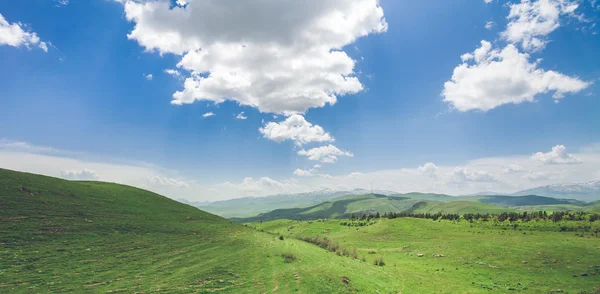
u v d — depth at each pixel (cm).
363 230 16000
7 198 5088
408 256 8512
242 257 4666
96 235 4594
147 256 4034
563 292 4488
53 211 5203
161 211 7669
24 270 2923
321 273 4188
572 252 7106
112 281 2950
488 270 6162
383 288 4247
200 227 6969
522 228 12156
